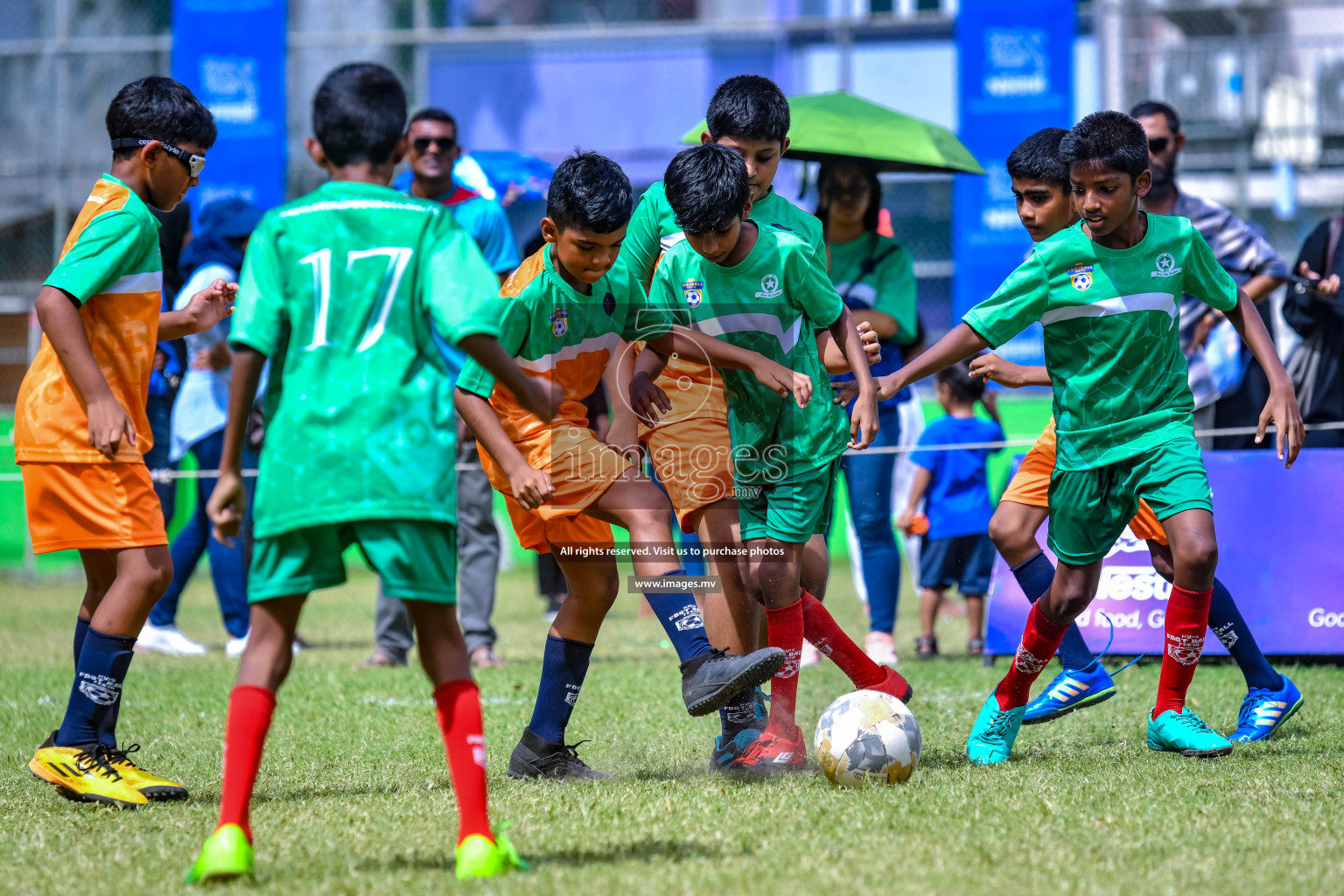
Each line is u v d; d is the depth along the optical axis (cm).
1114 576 2169
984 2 3656
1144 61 4016
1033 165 1552
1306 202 3997
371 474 980
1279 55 3994
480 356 980
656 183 1519
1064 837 1024
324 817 1134
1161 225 1365
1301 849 988
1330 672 2017
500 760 1445
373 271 1002
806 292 1341
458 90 4247
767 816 1106
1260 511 2152
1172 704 1429
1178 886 895
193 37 3725
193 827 1121
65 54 4319
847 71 4081
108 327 1259
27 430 1255
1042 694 1570
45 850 1043
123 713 1769
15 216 4397
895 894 877
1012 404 4144
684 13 4541
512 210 4097
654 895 874
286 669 1015
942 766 1345
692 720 1666
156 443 2434
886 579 2222
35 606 3675
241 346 996
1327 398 2322
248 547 2472
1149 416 1364
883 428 2194
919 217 4219
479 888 894
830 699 1803
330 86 1035
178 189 1318
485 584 2325
